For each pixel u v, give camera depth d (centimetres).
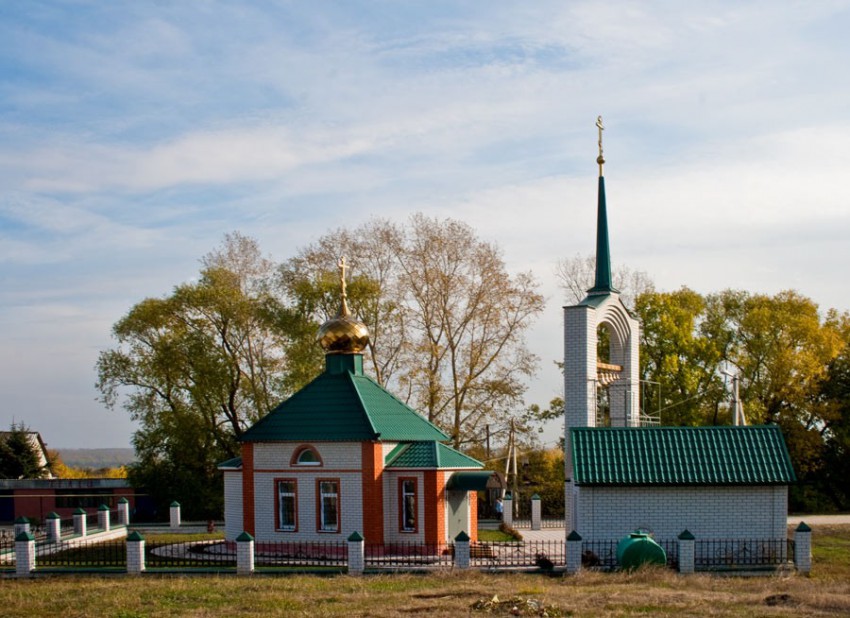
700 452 3556
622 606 2667
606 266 4162
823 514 6341
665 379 6378
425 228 6116
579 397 3872
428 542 3875
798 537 3434
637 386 4272
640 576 3186
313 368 6097
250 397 6344
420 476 3912
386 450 3972
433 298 6038
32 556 3572
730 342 6831
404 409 4222
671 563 3431
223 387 6297
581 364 3878
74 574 3522
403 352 6003
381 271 6334
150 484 6353
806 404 6619
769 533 3503
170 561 3694
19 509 6875
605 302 4028
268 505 4038
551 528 5125
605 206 4216
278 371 6391
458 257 6066
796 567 3412
